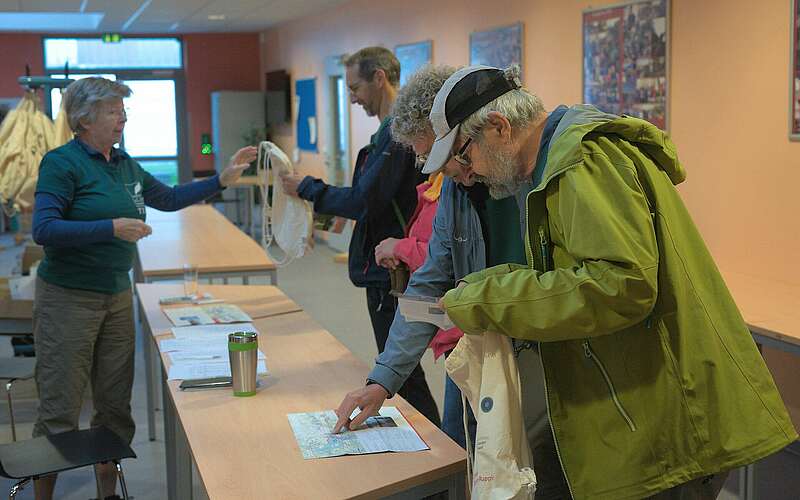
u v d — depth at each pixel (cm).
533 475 181
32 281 459
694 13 455
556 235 173
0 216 1248
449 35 771
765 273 421
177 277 461
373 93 324
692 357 174
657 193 171
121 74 1502
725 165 442
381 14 943
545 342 180
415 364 220
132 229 311
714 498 188
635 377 175
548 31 603
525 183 188
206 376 256
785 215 406
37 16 1298
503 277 174
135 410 483
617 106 527
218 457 197
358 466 192
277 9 1134
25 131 505
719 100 443
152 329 317
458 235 217
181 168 1559
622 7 514
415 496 190
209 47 1542
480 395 186
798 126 393
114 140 322
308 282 878
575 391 179
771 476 377
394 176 303
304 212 326
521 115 180
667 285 171
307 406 232
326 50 1156
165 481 382
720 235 451
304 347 293
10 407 373
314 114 1230
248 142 1506
